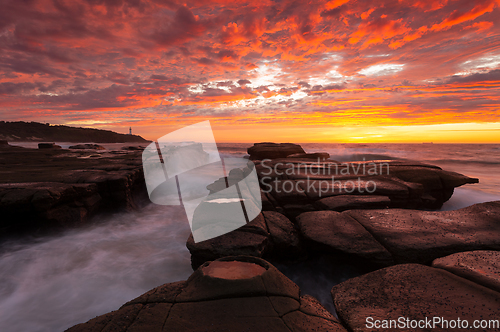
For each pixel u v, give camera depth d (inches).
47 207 230.1
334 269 167.2
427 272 112.0
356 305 97.0
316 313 87.2
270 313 82.3
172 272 190.4
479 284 98.7
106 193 309.4
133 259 209.6
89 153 714.2
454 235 155.0
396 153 1470.2
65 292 164.7
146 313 82.3
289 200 248.4
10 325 135.3
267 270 100.2
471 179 325.4
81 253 217.6
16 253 212.7
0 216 222.5
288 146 745.6
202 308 83.8
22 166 412.5
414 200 276.8
